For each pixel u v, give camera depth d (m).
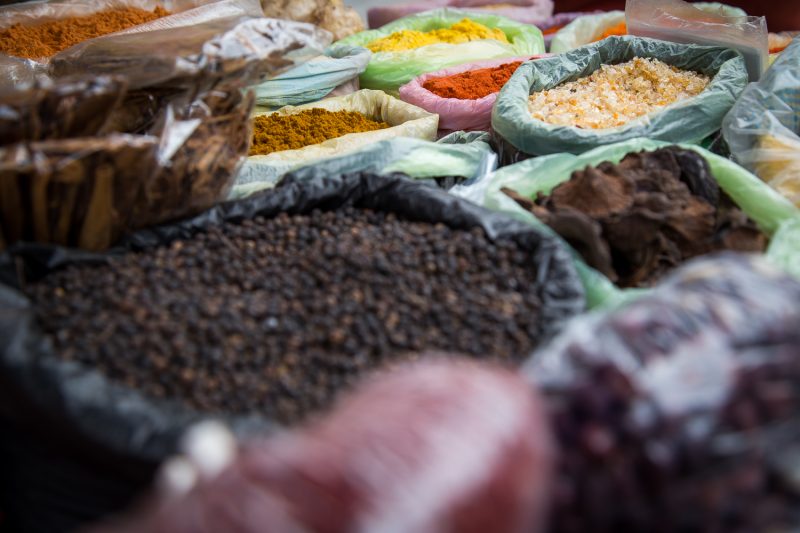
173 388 0.85
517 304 0.91
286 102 1.36
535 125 1.17
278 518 0.46
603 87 1.29
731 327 0.66
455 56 1.44
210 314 0.89
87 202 0.94
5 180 0.90
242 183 1.15
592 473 0.63
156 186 0.98
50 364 0.82
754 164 1.13
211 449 0.54
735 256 0.77
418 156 1.14
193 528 0.46
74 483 0.84
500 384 0.58
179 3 1.58
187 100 1.03
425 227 1.00
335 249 0.95
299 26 1.07
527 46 1.55
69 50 1.16
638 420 0.62
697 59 1.32
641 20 1.40
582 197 1.03
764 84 1.18
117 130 1.04
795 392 0.65
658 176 1.05
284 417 0.82
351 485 0.48
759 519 0.66
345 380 0.86
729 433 0.63
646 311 0.70
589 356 0.66
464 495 0.49
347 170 1.12
